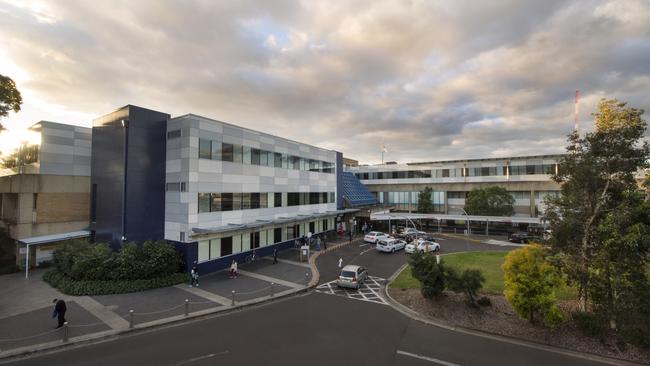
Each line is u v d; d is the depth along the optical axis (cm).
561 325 1589
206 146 2761
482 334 1595
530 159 5719
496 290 2116
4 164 3728
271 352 1365
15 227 2873
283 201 3784
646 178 1435
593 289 1563
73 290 2084
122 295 2097
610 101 1545
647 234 1345
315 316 1819
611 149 1516
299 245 4000
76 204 3136
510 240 4519
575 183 1638
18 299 1988
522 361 1323
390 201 7062
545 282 1534
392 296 2177
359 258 3400
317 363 1273
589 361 1339
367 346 1437
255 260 3253
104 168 2881
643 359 1345
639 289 1388
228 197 2975
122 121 2669
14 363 1249
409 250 3628
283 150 3800
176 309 1866
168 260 2461
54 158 3033
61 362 1259
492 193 5094
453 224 6091
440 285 1883
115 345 1420
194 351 1366
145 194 2717
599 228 1463
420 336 1557
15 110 2025
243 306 1967
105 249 2389
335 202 5062
